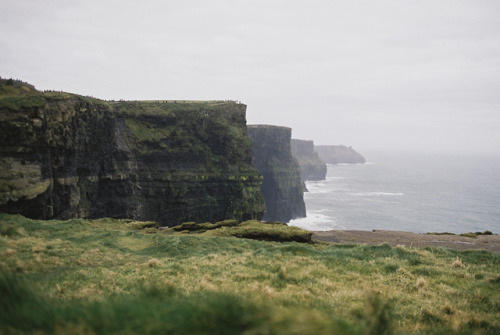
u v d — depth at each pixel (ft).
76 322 14.17
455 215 485.97
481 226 422.41
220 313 13.83
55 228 98.68
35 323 14.43
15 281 19.69
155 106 309.01
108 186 253.44
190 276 42.70
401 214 500.74
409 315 29.09
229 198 324.39
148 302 18.24
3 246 56.34
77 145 213.87
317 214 520.01
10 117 170.91
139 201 271.08
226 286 35.73
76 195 212.23
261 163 538.88
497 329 24.93
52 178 191.42
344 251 65.82
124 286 37.45
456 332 22.84
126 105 297.53
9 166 167.22
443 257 64.80
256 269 47.44
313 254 62.44
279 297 29.94
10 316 14.92
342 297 33.32
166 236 95.25
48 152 188.24
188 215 298.35
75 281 39.58
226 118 355.15
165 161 294.05
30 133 175.94
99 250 67.41
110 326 13.67
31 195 167.94
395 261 57.00
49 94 204.13
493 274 47.85
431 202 605.73
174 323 13.23
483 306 33.47
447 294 38.04
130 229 132.26
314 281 40.70
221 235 112.06
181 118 315.37
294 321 13.29
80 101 220.02
